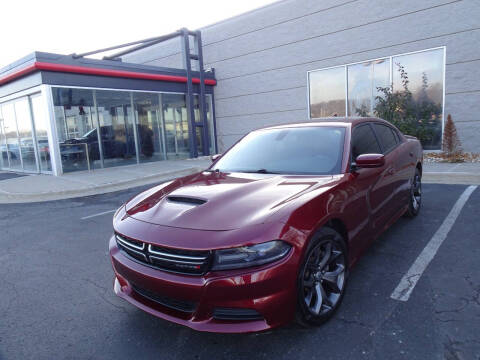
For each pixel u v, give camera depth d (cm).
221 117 1590
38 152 1167
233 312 211
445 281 305
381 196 351
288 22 1317
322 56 1248
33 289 341
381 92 1131
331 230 256
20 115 1215
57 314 292
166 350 238
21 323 280
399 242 402
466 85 982
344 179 292
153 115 1373
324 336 240
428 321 249
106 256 421
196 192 282
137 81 1285
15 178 1117
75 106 1127
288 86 1354
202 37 1588
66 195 827
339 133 345
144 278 230
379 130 411
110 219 587
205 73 1516
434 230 433
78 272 377
